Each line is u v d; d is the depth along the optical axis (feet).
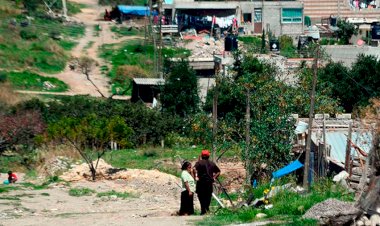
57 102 414.62
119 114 381.60
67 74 511.40
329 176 217.15
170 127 379.76
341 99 386.73
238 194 201.46
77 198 219.00
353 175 191.11
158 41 588.50
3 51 520.01
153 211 158.92
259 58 423.23
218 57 451.12
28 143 341.41
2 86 453.99
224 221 127.75
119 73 512.63
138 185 252.62
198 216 137.08
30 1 645.10
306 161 217.36
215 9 653.30
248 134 261.65
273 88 312.29
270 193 153.28
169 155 340.59
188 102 419.13
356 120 266.36
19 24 587.68
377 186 119.34
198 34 641.40
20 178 267.80
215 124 287.28
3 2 632.38
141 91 448.65
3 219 145.07
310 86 344.90
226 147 291.58
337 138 252.83
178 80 422.00
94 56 555.28
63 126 307.58
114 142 332.19
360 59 406.82
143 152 344.49
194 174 143.95
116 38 606.55
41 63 517.55
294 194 146.00
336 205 121.60
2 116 358.43
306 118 297.33
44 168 278.05
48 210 182.60
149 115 380.78
